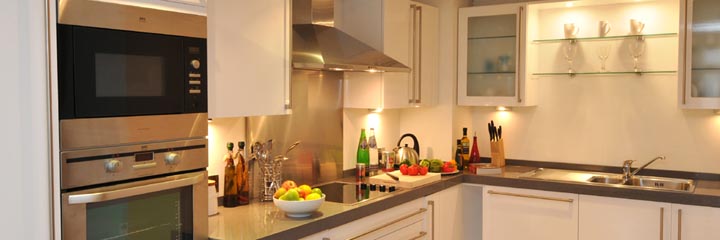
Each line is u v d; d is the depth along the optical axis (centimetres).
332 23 369
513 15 419
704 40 359
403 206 348
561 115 438
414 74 410
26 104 175
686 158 397
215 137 308
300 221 271
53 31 178
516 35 416
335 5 385
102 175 193
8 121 172
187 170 224
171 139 217
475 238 437
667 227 347
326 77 384
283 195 283
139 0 203
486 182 405
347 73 396
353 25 384
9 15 171
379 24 373
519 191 394
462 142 439
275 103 288
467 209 428
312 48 326
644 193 352
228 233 249
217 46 254
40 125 178
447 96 439
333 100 391
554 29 436
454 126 442
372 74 382
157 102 211
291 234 257
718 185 369
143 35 204
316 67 302
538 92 445
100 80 192
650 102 407
